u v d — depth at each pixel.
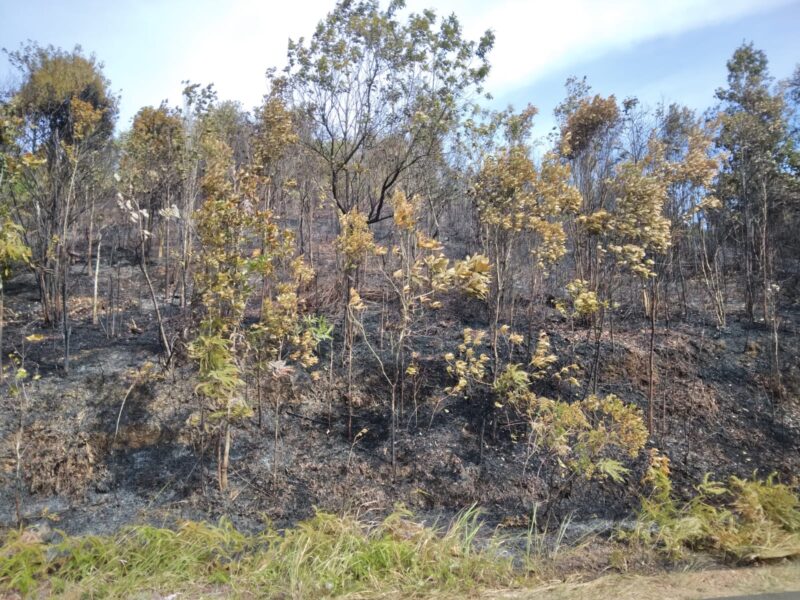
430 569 3.79
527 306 7.96
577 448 4.78
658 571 4.01
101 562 3.74
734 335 7.76
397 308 7.66
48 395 5.63
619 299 8.52
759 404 6.51
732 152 8.51
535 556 4.22
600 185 8.10
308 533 3.99
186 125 7.84
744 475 5.54
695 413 6.30
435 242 5.04
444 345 7.00
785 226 9.59
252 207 4.86
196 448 5.36
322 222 11.48
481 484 5.26
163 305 7.91
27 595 3.38
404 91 7.48
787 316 8.45
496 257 6.69
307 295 7.48
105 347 6.61
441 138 7.62
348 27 7.32
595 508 5.09
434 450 5.57
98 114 7.00
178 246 8.52
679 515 4.70
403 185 8.21
